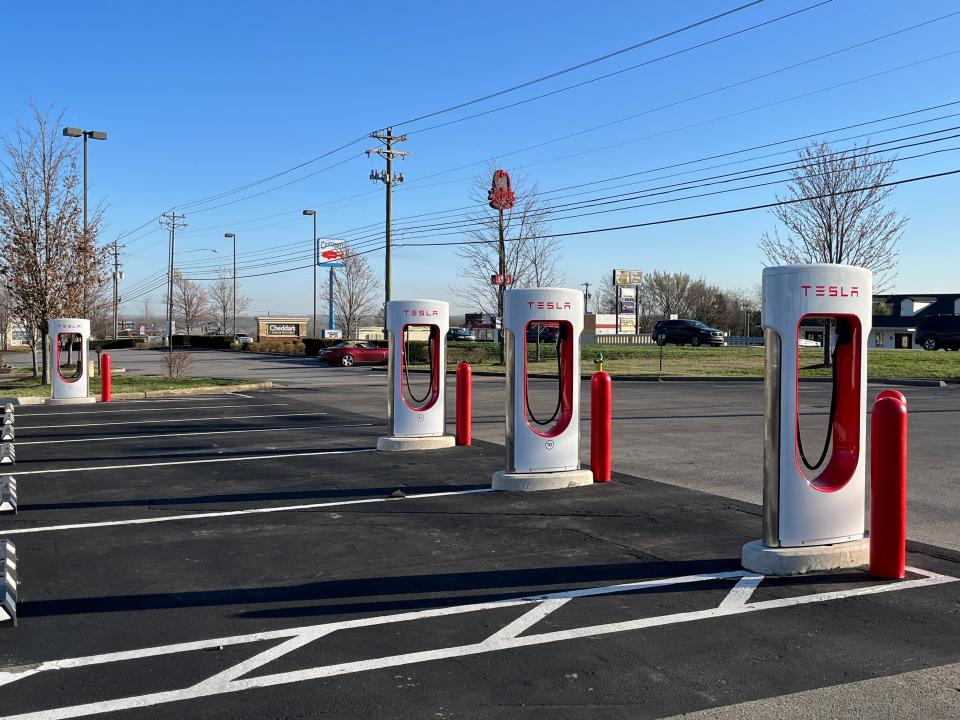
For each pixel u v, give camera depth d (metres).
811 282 6.12
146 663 4.63
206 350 63.88
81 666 4.59
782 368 6.18
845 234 28.70
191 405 19.73
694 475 10.25
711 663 4.59
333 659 4.68
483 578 6.17
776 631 5.07
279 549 7.00
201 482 9.95
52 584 6.07
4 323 63.12
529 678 4.41
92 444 13.13
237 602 5.67
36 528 7.74
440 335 12.62
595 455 9.80
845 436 6.53
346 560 6.66
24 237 24.97
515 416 9.46
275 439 13.69
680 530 7.54
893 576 6.07
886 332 70.38
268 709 4.07
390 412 12.46
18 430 14.91
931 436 13.22
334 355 40.09
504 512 8.29
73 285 25.81
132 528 7.73
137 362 44.31
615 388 24.34
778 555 6.19
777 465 6.25
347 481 9.96
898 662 4.59
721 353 41.31
